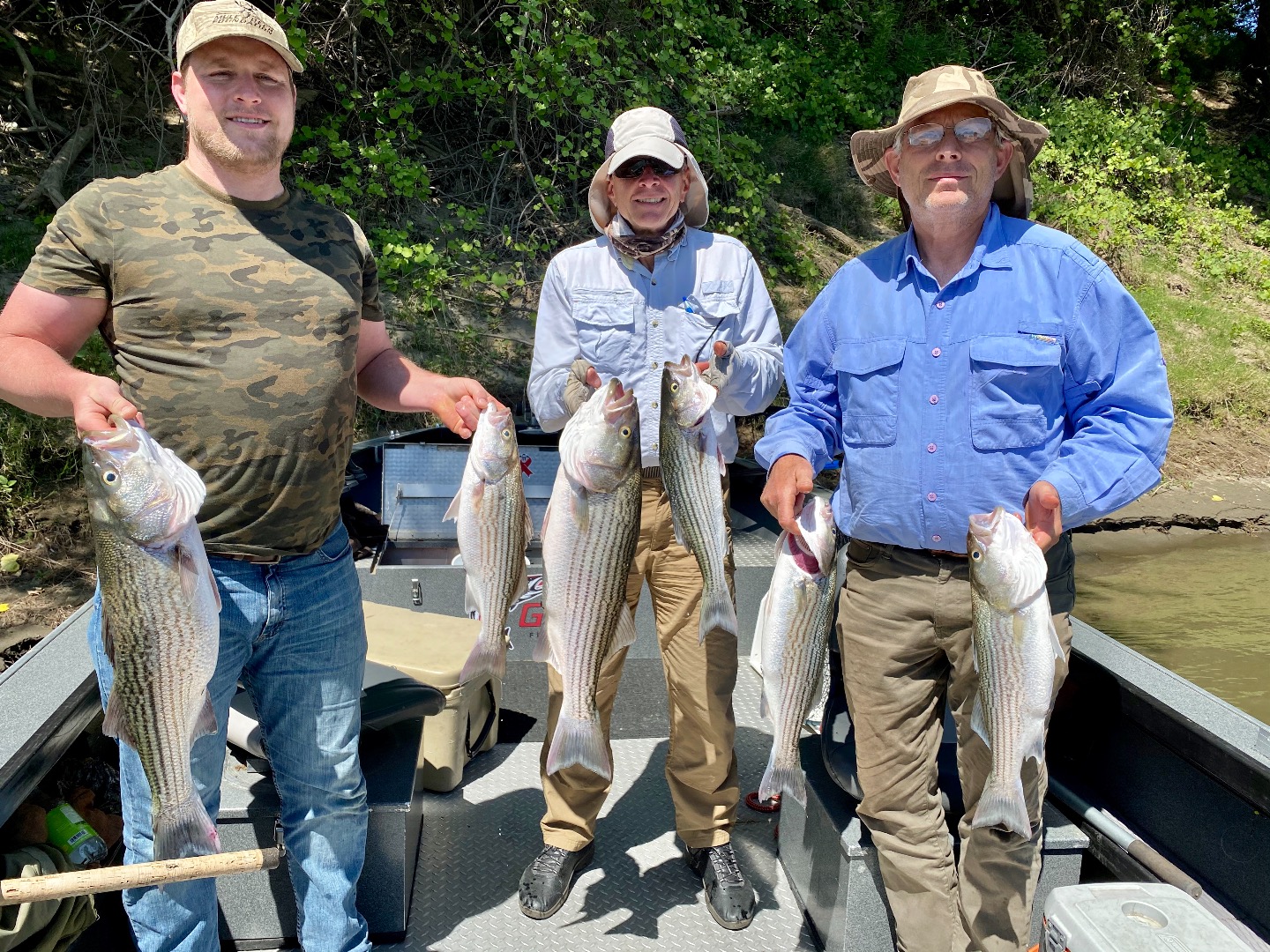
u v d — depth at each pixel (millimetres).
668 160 2848
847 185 11234
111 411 2098
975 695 2533
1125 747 2795
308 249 2402
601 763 2652
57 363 2150
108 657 2160
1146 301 11539
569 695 2631
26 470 6266
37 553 6062
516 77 8633
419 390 2729
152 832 2336
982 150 2383
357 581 2635
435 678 3432
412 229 8211
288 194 2453
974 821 2342
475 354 7699
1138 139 13867
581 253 3057
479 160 9055
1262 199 14641
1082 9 14844
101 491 2039
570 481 2510
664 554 3014
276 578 2410
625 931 2922
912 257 2508
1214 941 1990
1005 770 2303
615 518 2537
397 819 2820
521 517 2578
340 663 2553
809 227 10531
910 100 2449
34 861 2416
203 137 2266
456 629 3744
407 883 2951
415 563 4512
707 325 3021
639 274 3023
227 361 2266
